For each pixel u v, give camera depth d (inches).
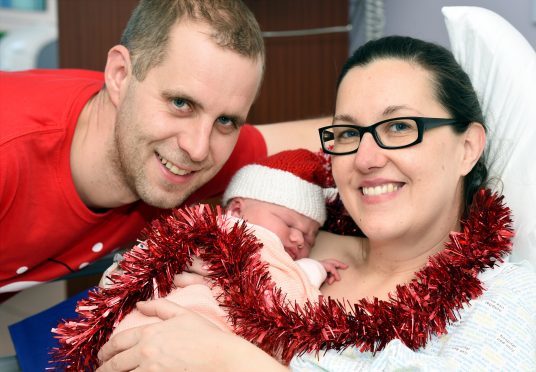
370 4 130.3
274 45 144.9
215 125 56.6
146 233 55.4
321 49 141.7
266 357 43.2
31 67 142.3
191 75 53.1
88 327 50.3
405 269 54.2
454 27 65.0
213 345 44.1
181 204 66.7
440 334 46.2
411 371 40.6
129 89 57.0
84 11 141.9
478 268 48.4
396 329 45.4
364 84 49.8
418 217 49.1
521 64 60.4
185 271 54.1
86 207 63.1
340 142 52.5
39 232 62.1
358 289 56.1
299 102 144.8
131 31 58.1
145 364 45.1
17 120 58.3
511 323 44.5
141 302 50.6
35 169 59.1
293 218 61.4
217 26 53.6
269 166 63.1
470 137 51.5
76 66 143.1
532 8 82.4
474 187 54.9
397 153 47.8
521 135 58.9
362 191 51.0
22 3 138.9
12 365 61.2
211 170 59.5
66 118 60.6
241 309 48.0
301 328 46.6
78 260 68.6
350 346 47.0
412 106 48.3
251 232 54.0
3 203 57.1
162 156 56.9
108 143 60.5
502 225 50.4
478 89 62.3
